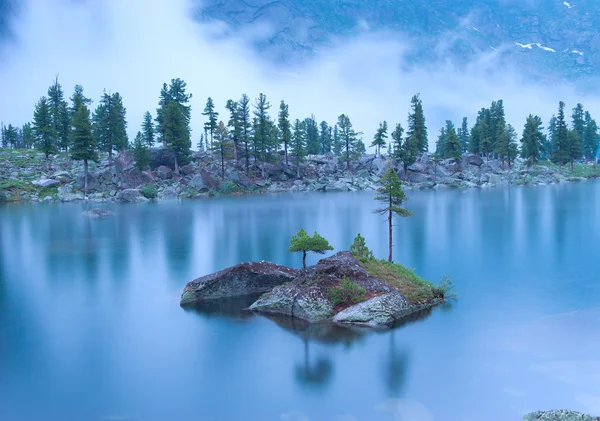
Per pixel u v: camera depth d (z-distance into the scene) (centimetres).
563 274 3484
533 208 7469
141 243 5003
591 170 15125
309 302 2536
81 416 1595
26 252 4556
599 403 1625
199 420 1555
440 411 1594
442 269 3684
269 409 1619
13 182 9844
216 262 4062
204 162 12556
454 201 8794
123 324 2522
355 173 13712
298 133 12750
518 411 1588
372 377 1844
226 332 2369
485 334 2277
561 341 2184
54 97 12150
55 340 2300
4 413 1619
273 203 9150
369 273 2850
